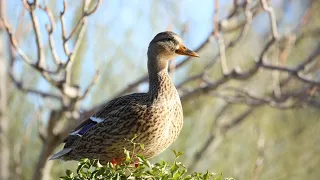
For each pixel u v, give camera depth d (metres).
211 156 16.80
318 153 18.36
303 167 18.11
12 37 12.06
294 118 18.41
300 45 18.38
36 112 15.25
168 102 11.02
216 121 16.41
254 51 17.56
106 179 8.54
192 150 16.42
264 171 17.48
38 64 12.30
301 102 14.80
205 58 16.56
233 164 16.91
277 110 17.92
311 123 18.47
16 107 15.88
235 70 13.98
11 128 15.93
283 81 16.75
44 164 14.19
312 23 18.34
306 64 13.74
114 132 10.96
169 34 11.65
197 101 16.69
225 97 14.92
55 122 13.84
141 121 10.86
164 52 11.53
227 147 17.05
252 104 15.12
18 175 14.98
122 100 11.20
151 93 11.08
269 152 17.69
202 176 8.87
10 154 16.14
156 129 10.89
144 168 8.59
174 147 16.16
